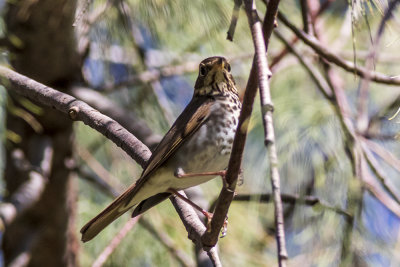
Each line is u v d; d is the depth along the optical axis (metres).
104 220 6.77
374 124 8.55
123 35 9.23
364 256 7.31
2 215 7.83
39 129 9.27
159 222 9.62
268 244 9.97
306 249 7.73
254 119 8.39
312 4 10.07
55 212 9.52
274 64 9.42
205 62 7.25
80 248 9.92
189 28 9.33
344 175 7.86
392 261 7.54
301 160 7.99
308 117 8.29
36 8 8.38
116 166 10.34
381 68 9.56
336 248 7.56
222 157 6.89
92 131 10.55
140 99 10.13
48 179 9.11
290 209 9.87
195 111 6.92
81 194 10.58
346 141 7.91
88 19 8.54
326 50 7.66
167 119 10.04
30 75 9.26
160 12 8.43
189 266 9.43
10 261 9.32
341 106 8.48
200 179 6.85
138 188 6.57
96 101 9.05
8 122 9.34
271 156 3.68
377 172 7.81
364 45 9.84
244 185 9.05
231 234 9.60
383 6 5.92
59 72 9.24
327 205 7.74
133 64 10.04
